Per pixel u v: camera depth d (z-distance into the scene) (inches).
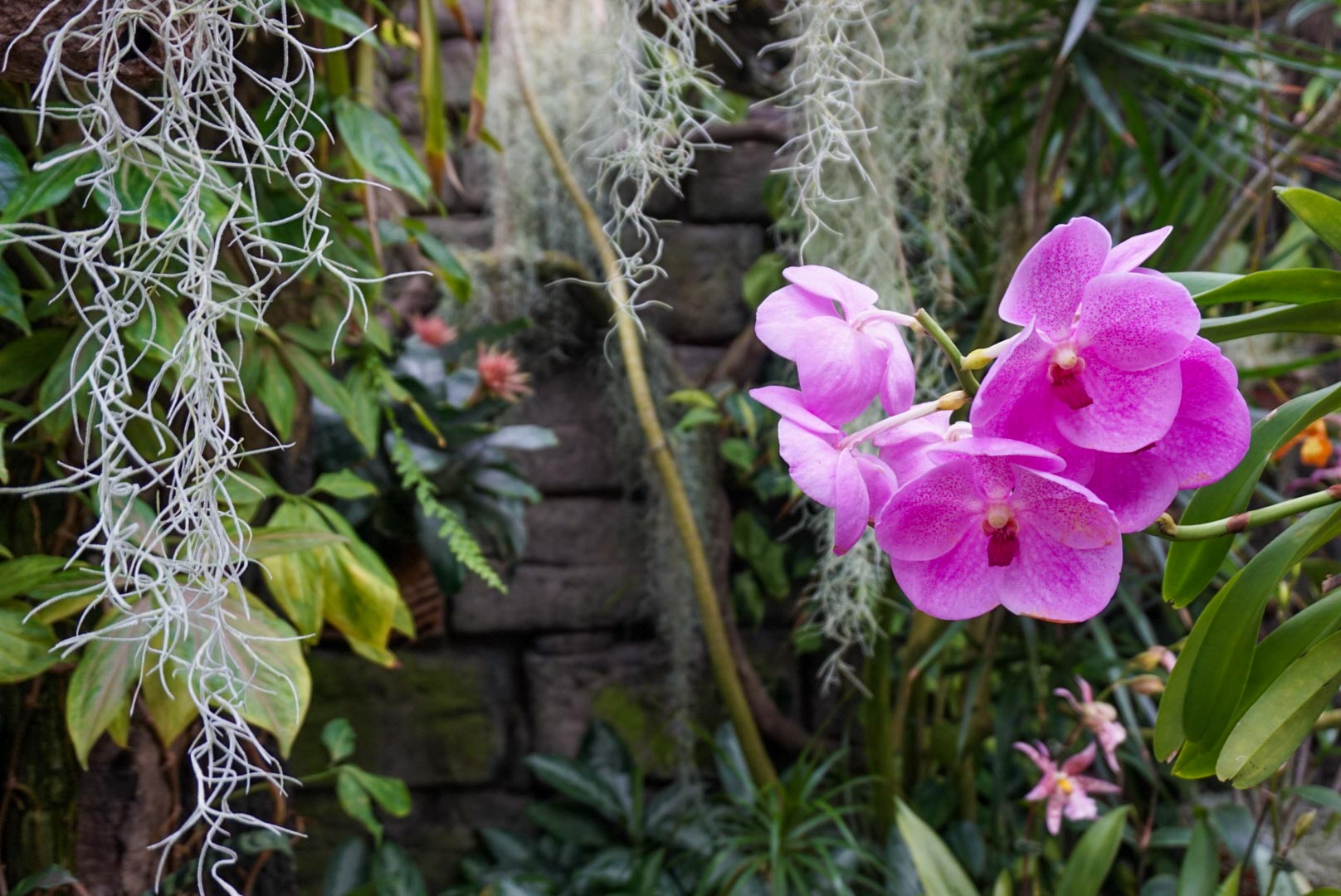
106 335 29.7
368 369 43.3
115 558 30.1
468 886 68.2
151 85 30.5
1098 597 19.8
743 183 77.2
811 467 19.5
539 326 72.6
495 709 74.1
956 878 44.9
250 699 29.3
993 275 64.1
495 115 67.4
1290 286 22.2
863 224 49.0
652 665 75.9
